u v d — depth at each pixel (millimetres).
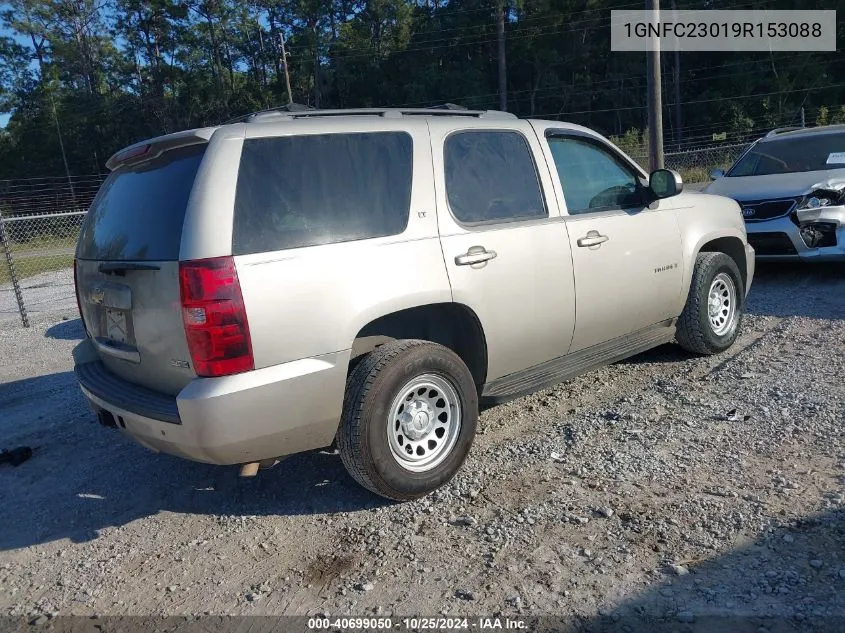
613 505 3635
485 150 4371
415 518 3713
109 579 3459
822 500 3475
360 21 61969
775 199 8164
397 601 3053
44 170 63969
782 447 4090
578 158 4949
